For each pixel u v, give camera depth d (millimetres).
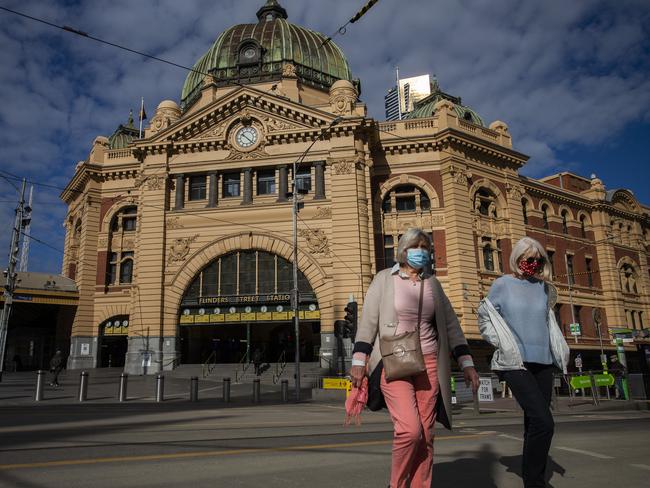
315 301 33281
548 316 4832
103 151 42406
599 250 47688
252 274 34500
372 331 4102
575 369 41250
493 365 4805
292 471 5566
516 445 7836
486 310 4898
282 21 45000
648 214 53812
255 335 44375
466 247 35531
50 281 39656
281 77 40938
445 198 36531
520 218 39594
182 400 21000
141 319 33875
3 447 7301
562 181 48969
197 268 34656
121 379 20219
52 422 11266
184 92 46375
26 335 40781
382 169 37500
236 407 17750
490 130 39812
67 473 5402
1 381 28766
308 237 33750
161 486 4820
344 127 34594
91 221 40875
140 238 35375
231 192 36594
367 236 33781
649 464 6258
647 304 49500
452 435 9430
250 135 36469
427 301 4070
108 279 40281
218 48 44031
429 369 3994
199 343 42156
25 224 31875
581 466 6090
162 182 36188
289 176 35844
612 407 18391
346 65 45719
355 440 8414
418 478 3881
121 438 8445
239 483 4953
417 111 46000
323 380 23094
